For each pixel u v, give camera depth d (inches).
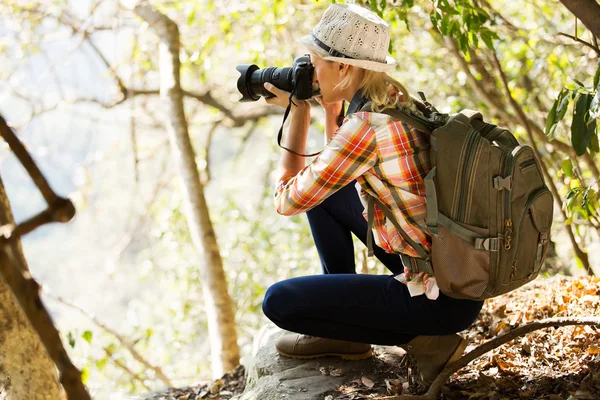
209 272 232.1
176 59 252.1
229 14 240.1
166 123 248.7
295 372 95.0
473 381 89.3
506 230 71.7
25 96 286.2
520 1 241.8
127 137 364.8
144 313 335.9
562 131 206.8
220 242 332.5
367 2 124.2
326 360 97.9
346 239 94.4
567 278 128.5
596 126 97.0
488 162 71.3
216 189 449.7
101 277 630.5
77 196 284.5
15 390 62.9
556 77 203.8
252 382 103.3
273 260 319.3
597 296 111.7
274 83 85.2
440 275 73.6
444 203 72.2
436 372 84.0
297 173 84.8
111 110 325.7
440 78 268.2
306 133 86.4
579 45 183.8
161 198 334.0
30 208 190.7
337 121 88.7
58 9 282.0
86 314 244.5
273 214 337.4
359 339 84.2
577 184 126.3
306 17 259.1
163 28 252.5
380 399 80.1
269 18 228.5
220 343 226.5
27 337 63.4
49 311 30.1
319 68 79.5
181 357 320.8
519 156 71.7
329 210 92.7
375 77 76.3
